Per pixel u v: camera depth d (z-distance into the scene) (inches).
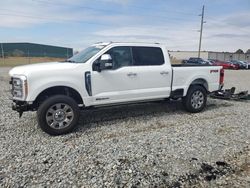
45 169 145.3
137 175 138.9
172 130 218.4
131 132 213.0
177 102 333.7
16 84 201.6
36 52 2151.8
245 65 1389.0
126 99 236.8
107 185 129.4
